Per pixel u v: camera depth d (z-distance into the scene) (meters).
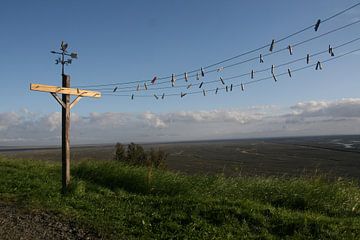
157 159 25.56
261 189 14.89
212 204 12.43
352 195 14.23
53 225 10.62
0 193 14.18
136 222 11.09
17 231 9.92
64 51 14.48
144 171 17.17
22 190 14.77
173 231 10.48
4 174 18.06
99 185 16.42
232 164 49.41
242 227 10.77
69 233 10.05
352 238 10.23
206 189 15.34
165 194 15.07
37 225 10.54
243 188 15.19
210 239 9.90
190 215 11.55
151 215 11.73
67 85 14.52
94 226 10.64
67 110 14.66
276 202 14.12
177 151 91.94
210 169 41.97
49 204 12.79
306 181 15.27
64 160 14.61
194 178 16.59
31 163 23.11
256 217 11.28
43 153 82.81
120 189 15.80
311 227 10.77
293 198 13.99
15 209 12.06
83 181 16.08
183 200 13.01
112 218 11.49
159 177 16.22
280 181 15.73
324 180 15.83
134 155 25.59
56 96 14.23
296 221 10.98
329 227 10.78
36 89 13.55
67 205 12.84
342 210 13.28
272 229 10.79
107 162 19.11
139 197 14.11
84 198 13.89
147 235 10.13
